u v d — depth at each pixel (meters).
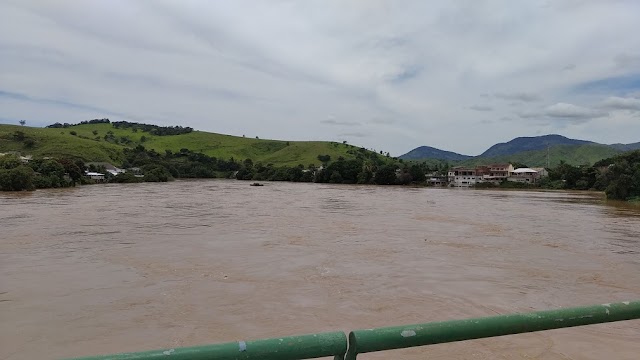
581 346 11.70
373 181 115.56
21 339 11.70
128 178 103.81
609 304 2.51
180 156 159.00
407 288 16.80
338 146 187.12
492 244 26.14
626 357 11.12
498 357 10.95
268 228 30.73
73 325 12.66
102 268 18.86
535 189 109.12
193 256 21.36
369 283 17.36
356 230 30.67
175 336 12.04
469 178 127.12
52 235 26.45
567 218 40.84
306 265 20.02
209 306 14.41
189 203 49.50
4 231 27.56
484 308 14.78
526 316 2.33
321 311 14.16
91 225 30.64
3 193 61.03
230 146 184.62
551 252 24.05
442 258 22.05
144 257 20.98
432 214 42.12
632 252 24.36
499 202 61.03
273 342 1.89
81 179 88.56
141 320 13.12
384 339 2.05
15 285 16.23
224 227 30.84
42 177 74.81
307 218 36.97
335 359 2.00
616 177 68.12
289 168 131.62
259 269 19.12
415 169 119.12
